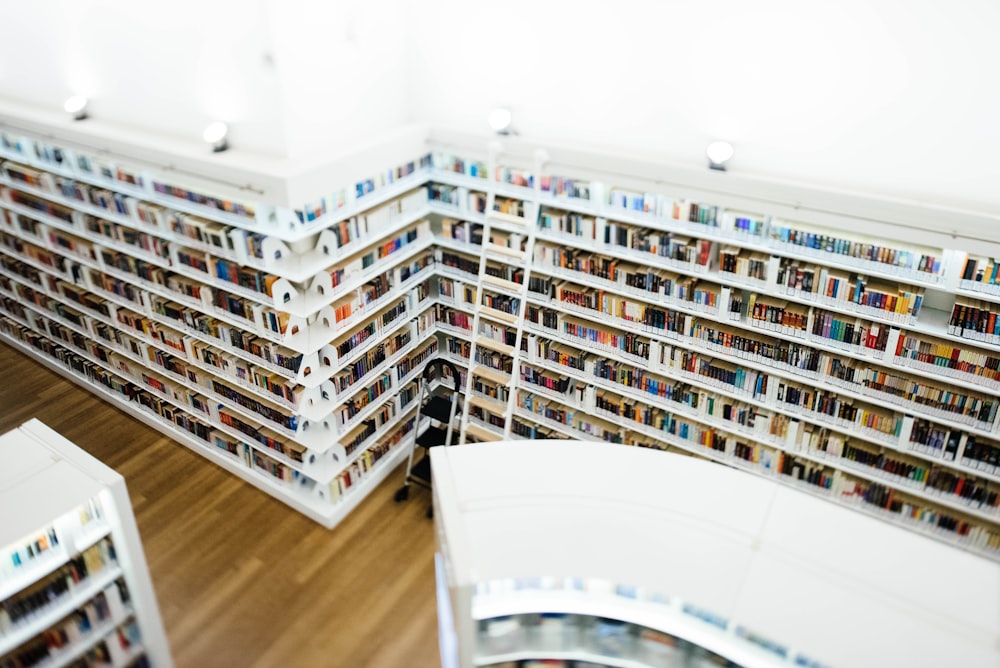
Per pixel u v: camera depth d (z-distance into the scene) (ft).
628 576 8.81
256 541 17.57
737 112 13.61
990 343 12.59
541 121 15.84
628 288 16.03
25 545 10.71
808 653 8.02
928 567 8.91
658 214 15.03
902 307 13.10
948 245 12.07
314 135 14.61
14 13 16.83
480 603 9.07
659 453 10.56
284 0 13.10
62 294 21.09
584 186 15.57
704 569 8.91
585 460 10.41
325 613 15.76
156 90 15.31
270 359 16.58
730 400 16.10
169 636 15.20
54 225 19.58
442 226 18.63
